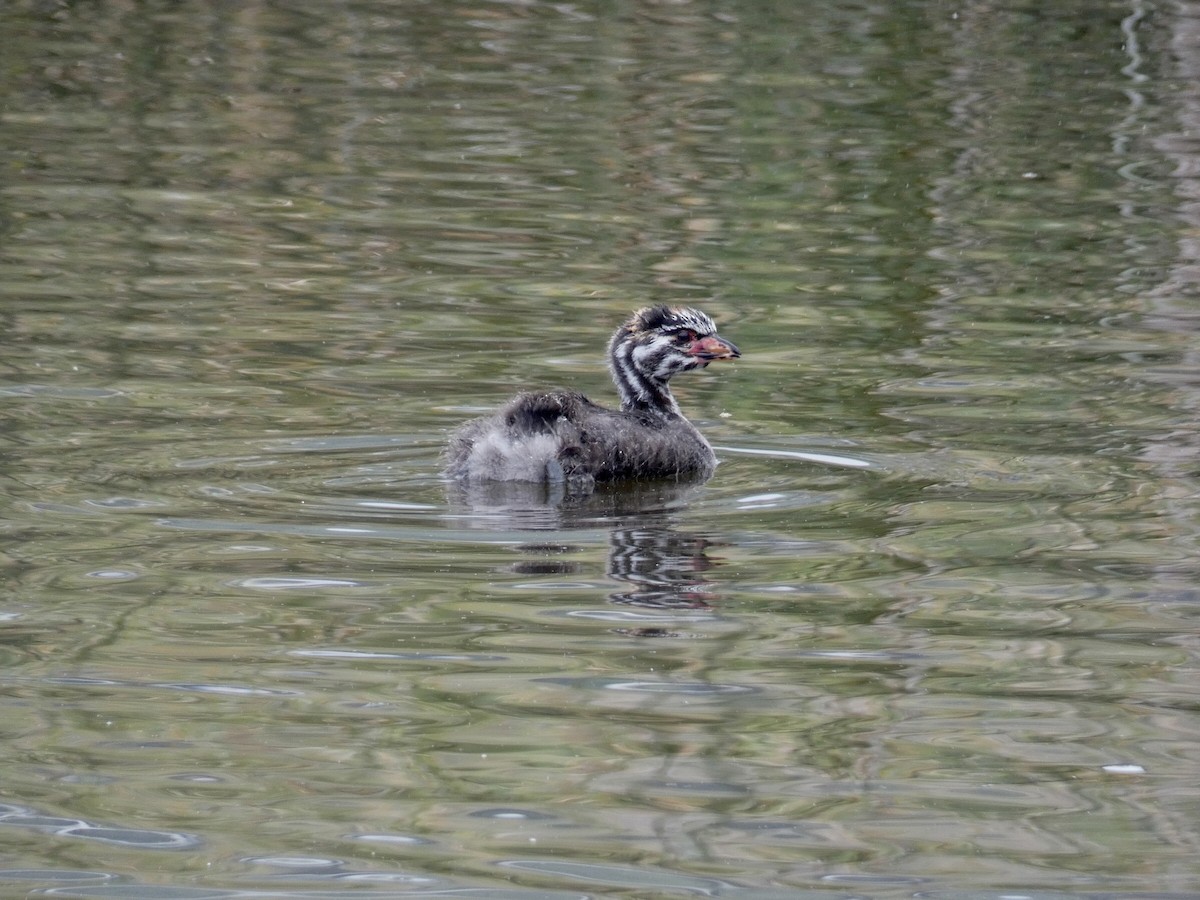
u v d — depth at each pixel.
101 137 29.78
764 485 15.58
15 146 28.98
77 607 12.39
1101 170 28.84
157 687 11.23
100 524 13.99
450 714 10.94
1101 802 10.05
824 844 9.56
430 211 25.94
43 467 15.30
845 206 26.77
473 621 12.31
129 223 24.92
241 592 12.70
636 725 10.83
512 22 39.19
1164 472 15.87
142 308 20.91
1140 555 13.76
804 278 23.16
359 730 10.71
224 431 16.48
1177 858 9.44
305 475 15.39
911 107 32.41
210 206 25.94
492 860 9.36
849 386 18.80
